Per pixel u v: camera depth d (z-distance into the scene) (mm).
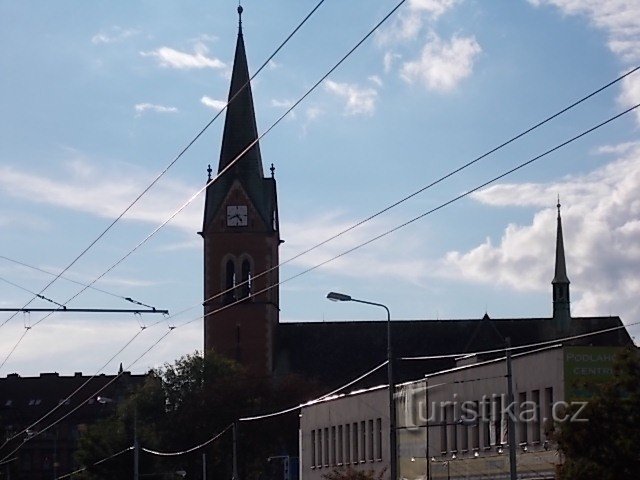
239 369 118938
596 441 41469
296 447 115000
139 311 47688
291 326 139125
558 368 52062
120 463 111562
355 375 137875
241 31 131750
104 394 179375
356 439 75500
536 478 53406
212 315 129125
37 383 183125
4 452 149250
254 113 131500
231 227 129500
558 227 141375
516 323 141250
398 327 141500
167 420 113625
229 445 112500
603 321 140625
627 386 41969
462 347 141000
